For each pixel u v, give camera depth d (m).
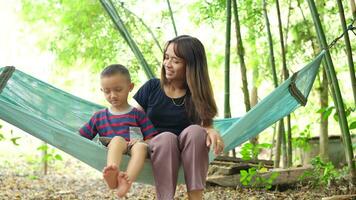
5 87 3.42
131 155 2.97
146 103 3.35
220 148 2.96
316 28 4.09
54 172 8.35
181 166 3.06
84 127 3.29
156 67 6.55
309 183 4.99
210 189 5.23
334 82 4.15
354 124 4.17
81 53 7.28
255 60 7.09
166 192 2.93
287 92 3.57
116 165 2.77
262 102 3.35
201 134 2.95
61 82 9.84
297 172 5.05
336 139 6.38
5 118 3.08
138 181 3.12
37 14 8.20
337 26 6.34
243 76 5.23
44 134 3.06
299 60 6.57
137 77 6.55
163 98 3.30
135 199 5.17
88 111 3.68
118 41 6.71
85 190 6.10
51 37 8.55
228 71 4.74
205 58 3.21
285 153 5.54
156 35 6.91
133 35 6.79
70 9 7.12
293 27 6.43
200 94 3.15
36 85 3.52
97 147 2.98
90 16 6.96
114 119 3.21
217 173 5.33
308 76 3.73
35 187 6.38
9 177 7.25
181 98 3.28
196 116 3.22
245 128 3.40
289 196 4.68
